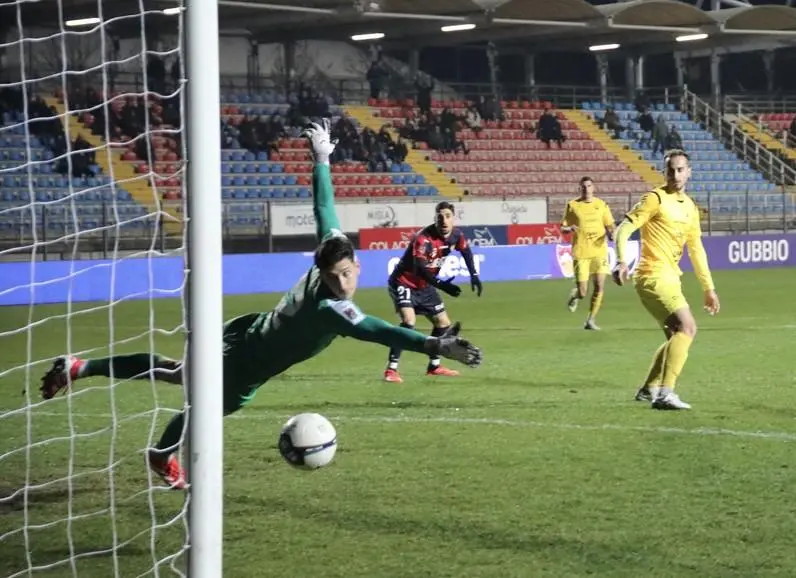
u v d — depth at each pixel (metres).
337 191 64.69
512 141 72.94
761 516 12.98
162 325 37.50
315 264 12.22
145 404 21.84
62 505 14.22
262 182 64.25
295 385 23.84
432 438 17.73
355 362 27.67
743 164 75.94
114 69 61.94
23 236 51.25
